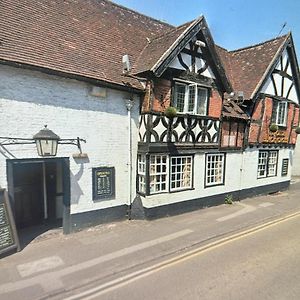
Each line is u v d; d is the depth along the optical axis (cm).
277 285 571
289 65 1497
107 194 920
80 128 840
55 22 918
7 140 714
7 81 704
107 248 745
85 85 839
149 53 1022
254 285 570
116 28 1098
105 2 1155
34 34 824
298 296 532
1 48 705
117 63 970
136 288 559
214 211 1125
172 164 1046
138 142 982
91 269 631
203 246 773
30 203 916
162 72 920
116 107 915
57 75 774
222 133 1202
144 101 952
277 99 1445
